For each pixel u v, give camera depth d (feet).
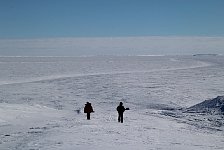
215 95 151.53
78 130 52.06
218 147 43.24
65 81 219.00
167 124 67.51
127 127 58.23
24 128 58.65
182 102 132.67
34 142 40.78
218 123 71.87
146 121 70.23
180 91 164.76
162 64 463.01
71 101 135.13
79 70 333.62
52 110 95.71
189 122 73.00
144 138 46.47
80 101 135.13
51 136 45.42
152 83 204.74
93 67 384.47
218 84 197.67
